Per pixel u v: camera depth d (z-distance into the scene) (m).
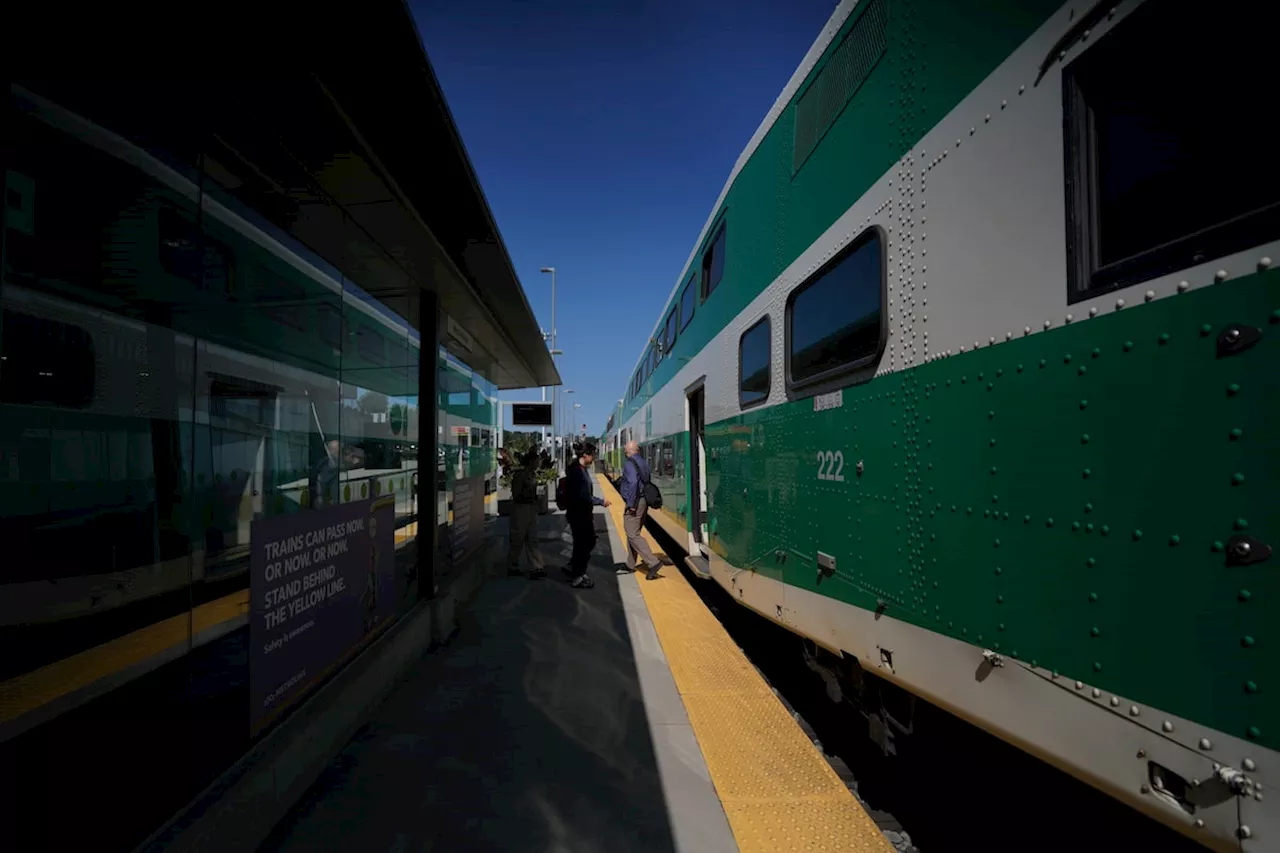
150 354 2.77
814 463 3.86
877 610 3.05
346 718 3.93
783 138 4.60
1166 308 1.67
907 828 3.40
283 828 3.06
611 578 9.16
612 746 3.93
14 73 2.06
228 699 3.00
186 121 2.93
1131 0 1.82
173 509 2.85
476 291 6.46
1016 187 2.19
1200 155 1.62
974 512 2.35
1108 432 1.81
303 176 3.67
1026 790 2.50
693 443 8.65
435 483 6.18
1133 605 1.72
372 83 2.90
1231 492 1.50
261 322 3.54
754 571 5.20
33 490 2.22
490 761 3.73
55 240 2.29
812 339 3.96
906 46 2.89
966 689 2.38
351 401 4.67
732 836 3.03
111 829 2.40
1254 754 1.43
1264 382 1.45
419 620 5.55
